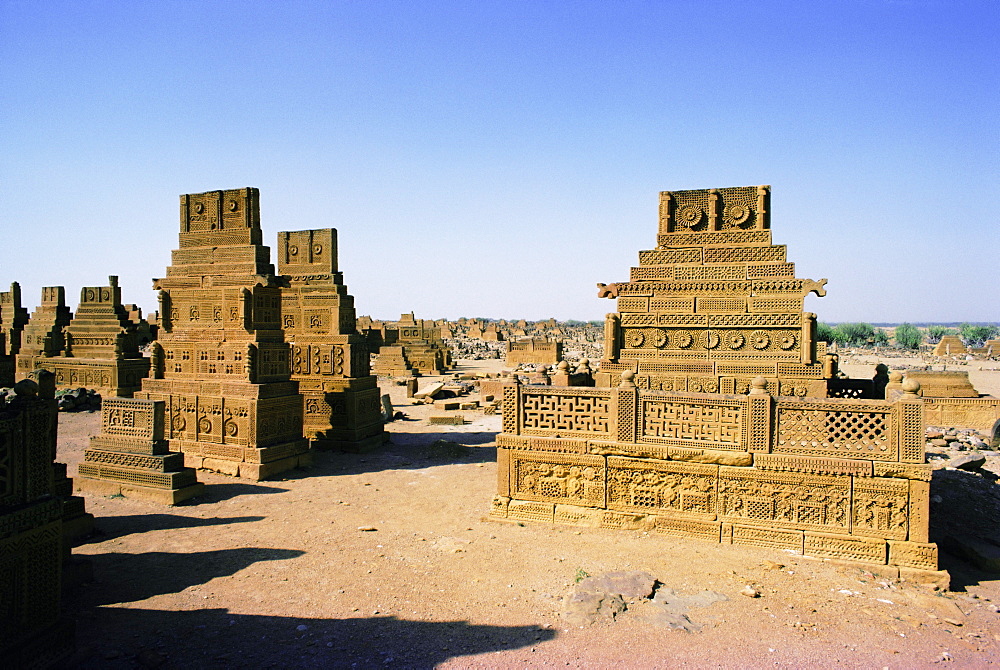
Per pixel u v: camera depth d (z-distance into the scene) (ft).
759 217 44.39
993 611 25.13
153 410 40.55
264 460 47.67
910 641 22.25
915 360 227.20
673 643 21.65
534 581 26.94
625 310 46.75
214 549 30.99
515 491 36.14
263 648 20.79
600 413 34.55
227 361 49.78
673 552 30.50
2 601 18.24
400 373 144.66
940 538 32.22
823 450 30.50
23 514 18.88
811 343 42.73
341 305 61.82
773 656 20.97
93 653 20.24
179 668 19.38
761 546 31.12
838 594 26.13
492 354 237.86
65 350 99.09
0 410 18.76
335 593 25.54
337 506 39.75
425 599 25.00
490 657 20.52
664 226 46.39
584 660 20.44
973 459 44.27
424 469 51.60
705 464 32.22
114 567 28.27
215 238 53.83
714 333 44.91
